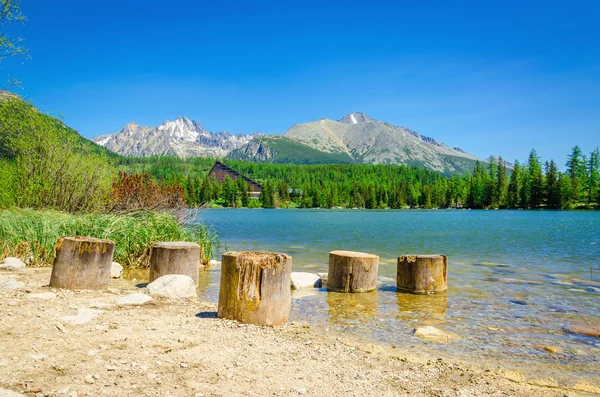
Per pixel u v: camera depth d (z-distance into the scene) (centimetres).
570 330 749
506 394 461
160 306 788
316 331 716
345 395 421
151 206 2119
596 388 498
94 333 568
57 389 379
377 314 859
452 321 808
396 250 2138
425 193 15600
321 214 9444
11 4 1544
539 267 1557
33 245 1314
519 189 12156
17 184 1909
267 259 693
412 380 486
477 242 2600
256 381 438
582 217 6912
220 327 647
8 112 1867
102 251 904
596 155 11206
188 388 405
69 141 2059
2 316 624
